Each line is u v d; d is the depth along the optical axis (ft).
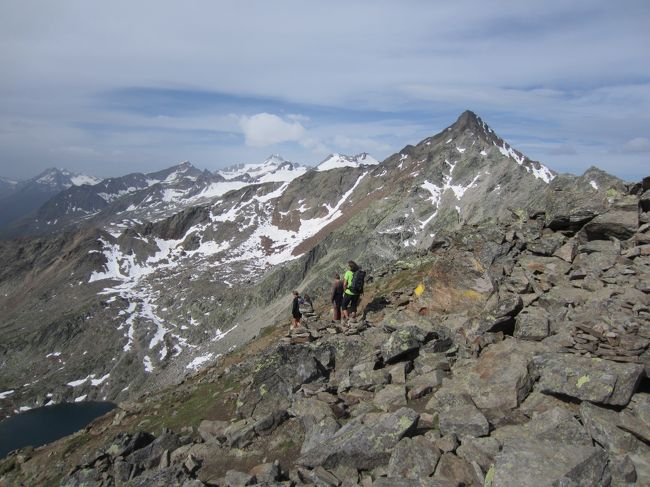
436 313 67.67
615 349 41.06
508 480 29.43
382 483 33.30
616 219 61.57
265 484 37.91
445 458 34.47
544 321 49.65
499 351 47.88
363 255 602.03
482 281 64.95
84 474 52.01
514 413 39.52
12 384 624.18
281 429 48.96
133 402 92.94
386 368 54.44
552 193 76.33
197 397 73.82
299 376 56.75
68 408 553.64
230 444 48.55
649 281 49.47
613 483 29.01
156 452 52.13
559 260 62.90
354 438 38.65
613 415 35.35
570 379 39.42
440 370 50.08
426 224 620.49
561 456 30.58
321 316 101.81
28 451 82.23
